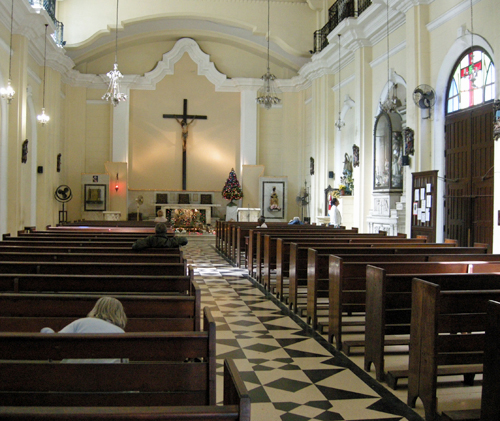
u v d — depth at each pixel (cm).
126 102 2353
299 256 745
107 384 231
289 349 547
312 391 423
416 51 1241
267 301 816
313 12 2091
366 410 384
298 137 2398
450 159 1181
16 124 1427
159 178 2475
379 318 450
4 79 1394
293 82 2383
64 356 245
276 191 2345
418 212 1200
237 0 2055
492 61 1029
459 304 381
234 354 529
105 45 2236
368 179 1579
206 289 924
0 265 532
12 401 226
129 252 729
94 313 317
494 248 923
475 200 1085
